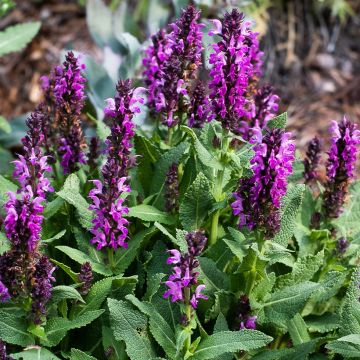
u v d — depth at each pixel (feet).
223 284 3.01
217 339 2.83
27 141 2.89
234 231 2.94
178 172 3.16
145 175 3.23
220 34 2.91
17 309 2.86
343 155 3.08
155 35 3.21
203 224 3.08
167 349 2.85
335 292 3.08
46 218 2.95
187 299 2.77
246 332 2.82
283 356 2.95
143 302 2.86
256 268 2.91
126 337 2.85
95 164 3.22
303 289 2.94
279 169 2.77
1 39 3.82
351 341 2.81
